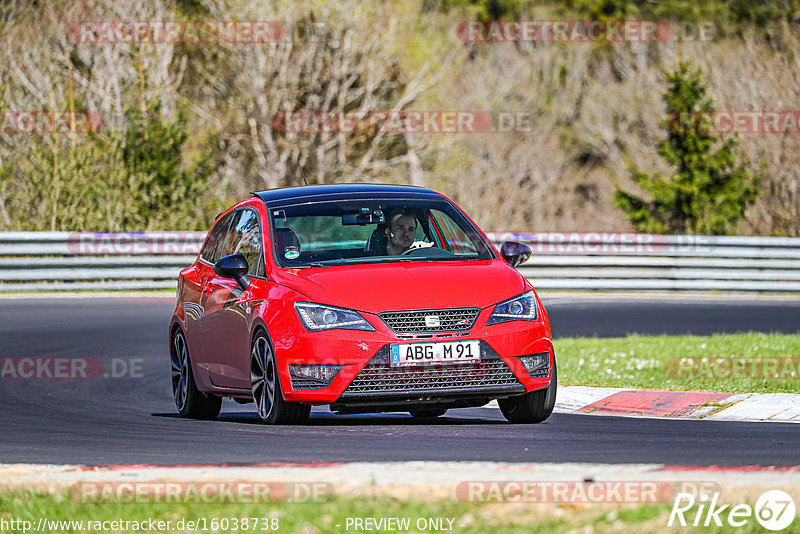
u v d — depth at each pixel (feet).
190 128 390.63
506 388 85.61
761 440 81.10
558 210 491.31
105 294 230.48
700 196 422.41
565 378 124.06
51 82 353.51
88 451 79.61
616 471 61.41
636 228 431.84
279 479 60.90
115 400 122.52
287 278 89.40
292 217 96.94
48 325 184.03
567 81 506.48
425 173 427.74
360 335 83.66
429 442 78.74
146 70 359.87
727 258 258.37
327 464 67.26
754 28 497.46
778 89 474.49
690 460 70.33
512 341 85.81
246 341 91.97
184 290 108.78
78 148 282.15
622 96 504.84
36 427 97.55
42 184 268.62
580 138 501.97
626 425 92.63
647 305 227.20
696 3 513.45
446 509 53.62
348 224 95.30
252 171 408.87
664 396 109.29
